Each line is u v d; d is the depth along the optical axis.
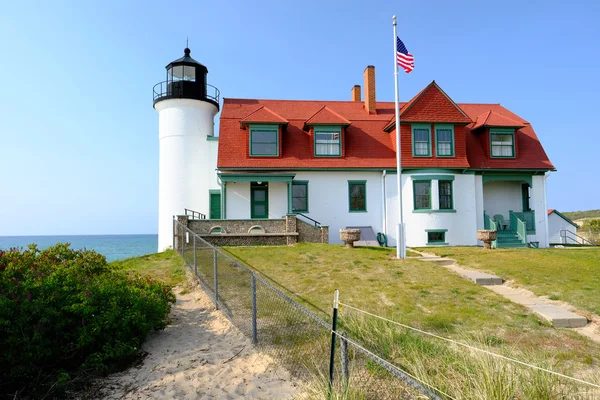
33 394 5.97
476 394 4.70
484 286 11.47
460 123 22.95
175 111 25.25
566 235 33.81
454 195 22.83
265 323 8.06
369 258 14.66
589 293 10.26
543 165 24.00
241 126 23.14
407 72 15.96
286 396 5.50
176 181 24.86
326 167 22.33
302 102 26.92
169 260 15.81
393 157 23.28
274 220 19.09
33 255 9.17
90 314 6.85
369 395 5.08
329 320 7.98
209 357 6.95
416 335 7.02
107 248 91.06
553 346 7.33
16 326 5.95
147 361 6.96
